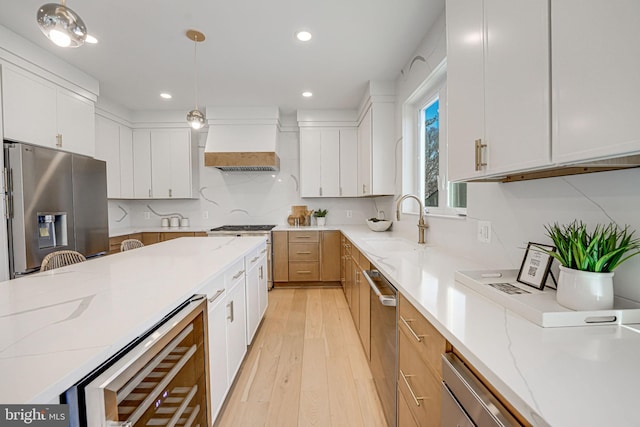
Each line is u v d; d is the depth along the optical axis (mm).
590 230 951
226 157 3877
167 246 2324
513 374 567
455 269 1491
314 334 2594
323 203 4555
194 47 2467
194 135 4410
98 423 653
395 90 3182
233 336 1807
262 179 4539
